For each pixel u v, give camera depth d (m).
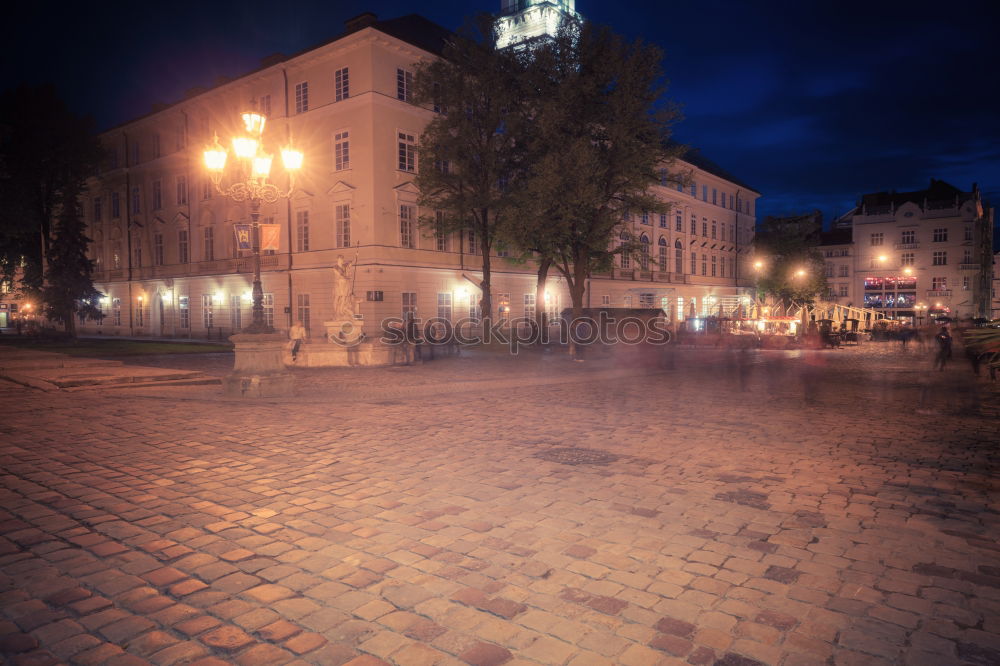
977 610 3.38
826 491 5.64
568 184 23.11
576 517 4.89
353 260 31.62
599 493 5.55
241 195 13.83
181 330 42.34
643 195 25.20
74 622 3.23
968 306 68.12
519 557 4.09
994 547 4.29
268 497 5.45
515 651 2.95
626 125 23.52
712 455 7.11
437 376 16.45
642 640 3.05
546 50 24.97
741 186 68.00
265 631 3.14
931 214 69.94
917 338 42.09
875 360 24.34
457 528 4.64
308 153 33.56
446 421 9.46
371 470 6.39
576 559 4.06
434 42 36.62
